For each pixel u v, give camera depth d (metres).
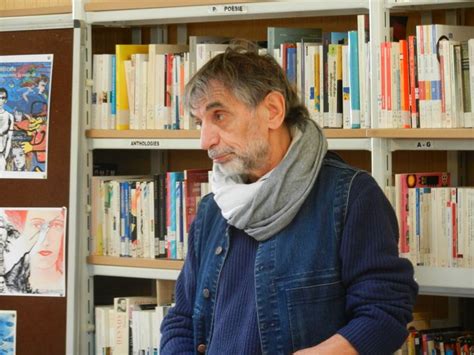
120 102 3.14
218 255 1.96
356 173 1.89
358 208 1.83
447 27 2.62
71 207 3.11
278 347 1.83
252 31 3.37
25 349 3.15
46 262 3.14
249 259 1.91
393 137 2.64
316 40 2.98
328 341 1.76
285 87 1.92
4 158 3.18
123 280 3.47
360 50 2.74
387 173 2.70
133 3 3.07
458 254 2.60
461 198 2.59
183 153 3.53
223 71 1.85
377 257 1.80
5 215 3.18
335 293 1.83
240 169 1.88
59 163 3.13
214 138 1.87
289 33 2.93
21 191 3.17
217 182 1.97
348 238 1.82
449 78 2.58
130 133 3.09
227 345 1.88
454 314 3.03
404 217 2.65
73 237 3.11
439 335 2.69
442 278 2.61
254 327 1.85
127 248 3.15
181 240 3.06
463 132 2.54
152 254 3.10
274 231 1.87
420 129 2.59
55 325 3.13
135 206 3.12
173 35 3.52
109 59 3.17
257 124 1.86
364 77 2.73
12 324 3.16
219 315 1.92
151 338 3.08
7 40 3.20
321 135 1.94
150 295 3.53
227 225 1.96
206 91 1.86
